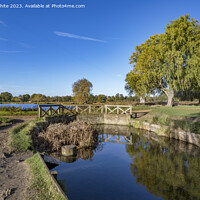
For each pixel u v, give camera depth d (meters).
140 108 24.61
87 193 4.28
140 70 23.62
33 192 3.11
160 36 21.28
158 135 11.55
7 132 7.96
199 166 6.12
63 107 15.65
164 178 5.16
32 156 5.17
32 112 16.22
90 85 38.94
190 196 4.25
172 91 23.80
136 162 6.66
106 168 6.03
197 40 19.12
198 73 18.31
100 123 17.45
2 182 3.45
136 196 4.20
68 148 7.34
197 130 8.79
